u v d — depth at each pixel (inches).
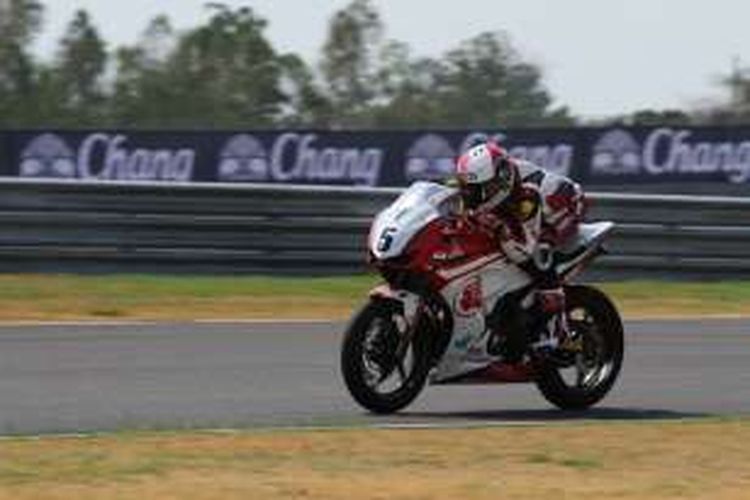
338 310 2486.5
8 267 2723.9
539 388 1599.4
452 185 1541.6
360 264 2851.9
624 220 2874.0
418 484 1157.7
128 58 6151.6
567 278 1590.8
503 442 1368.1
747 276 2930.6
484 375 1560.0
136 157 3954.2
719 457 1311.5
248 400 1625.2
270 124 6053.2
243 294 2600.9
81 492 1103.0
